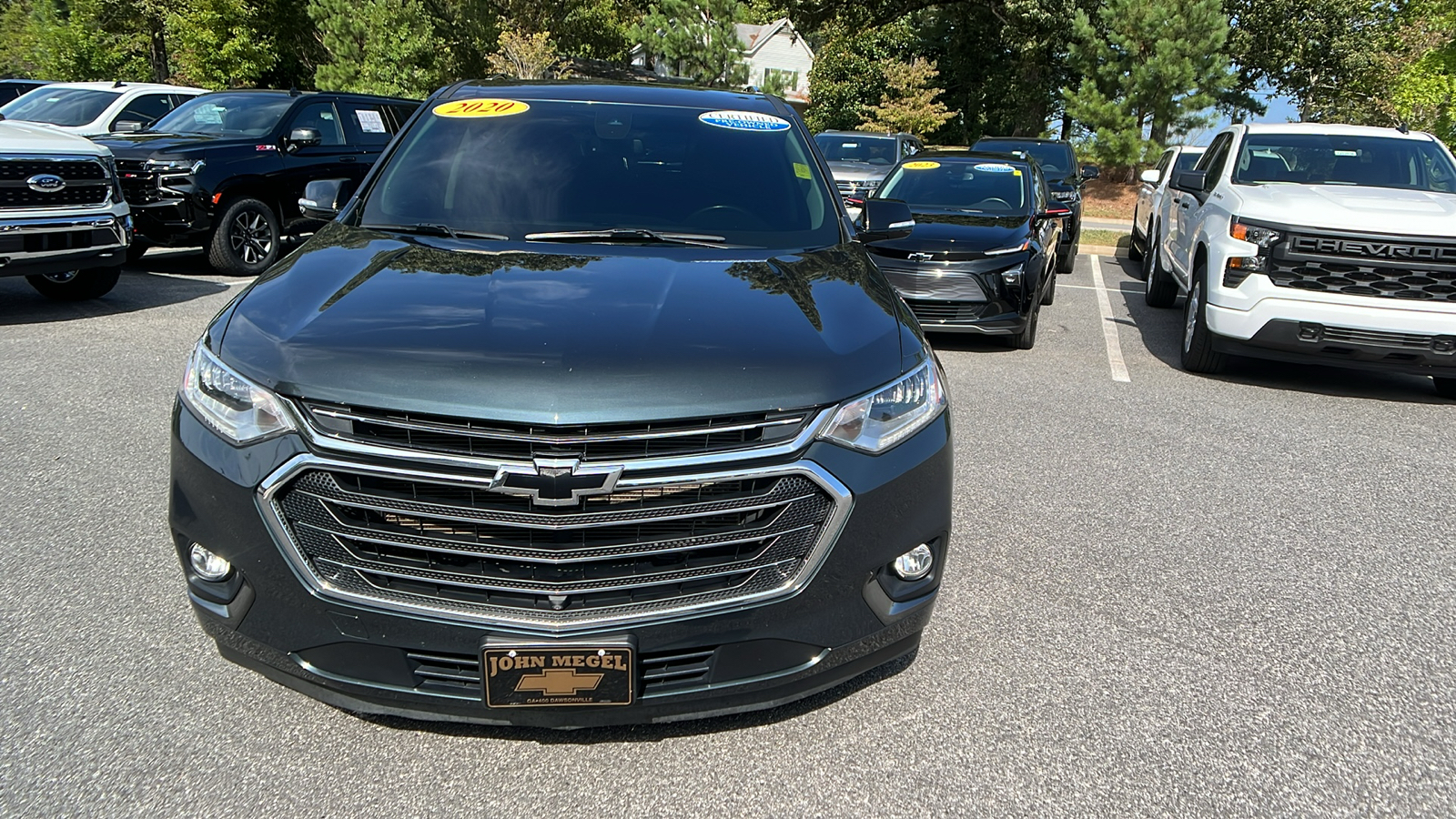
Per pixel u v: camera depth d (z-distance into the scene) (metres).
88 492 4.25
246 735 2.63
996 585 3.68
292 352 2.33
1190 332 7.43
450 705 2.33
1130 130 23.84
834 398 2.33
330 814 2.34
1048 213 9.19
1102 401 6.45
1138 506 4.56
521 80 4.36
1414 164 7.77
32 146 7.17
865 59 37.12
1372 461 5.36
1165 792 2.51
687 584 2.29
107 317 7.82
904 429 2.46
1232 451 5.45
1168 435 5.72
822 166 3.91
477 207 3.44
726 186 3.62
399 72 28.56
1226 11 30.52
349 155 11.27
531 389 2.19
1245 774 2.60
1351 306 6.47
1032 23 31.44
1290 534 4.29
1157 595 3.65
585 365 2.26
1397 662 3.22
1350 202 6.80
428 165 3.66
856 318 2.66
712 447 2.23
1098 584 3.72
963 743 2.69
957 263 7.63
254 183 10.15
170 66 31.83
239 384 2.33
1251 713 2.89
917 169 9.72
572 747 2.62
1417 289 6.39
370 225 3.40
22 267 7.16
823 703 2.86
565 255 3.02
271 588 2.29
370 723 2.70
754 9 35.34
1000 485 4.78
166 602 3.34
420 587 2.26
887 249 7.82
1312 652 3.27
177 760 2.52
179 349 6.76
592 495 2.16
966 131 35.06
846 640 2.43
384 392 2.21
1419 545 4.21
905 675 3.03
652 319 2.49
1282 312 6.64
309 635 2.29
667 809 2.39
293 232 10.73
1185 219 9.17
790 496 2.28
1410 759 2.69
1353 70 30.92
